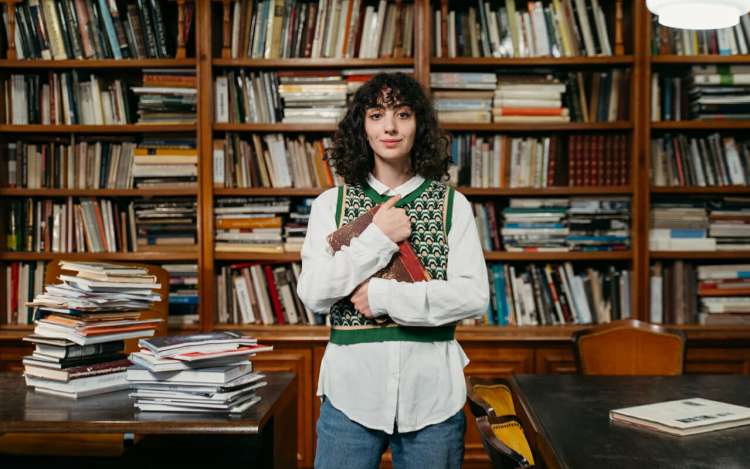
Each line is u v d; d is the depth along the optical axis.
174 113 3.48
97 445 2.43
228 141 3.50
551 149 3.51
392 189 1.68
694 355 3.34
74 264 2.14
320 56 3.50
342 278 1.53
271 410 1.87
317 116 3.48
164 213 3.49
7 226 3.56
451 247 1.63
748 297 3.50
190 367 1.79
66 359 1.98
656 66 3.59
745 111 3.44
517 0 3.63
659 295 3.49
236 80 3.52
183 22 3.48
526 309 3.51
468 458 3.36
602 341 2.78
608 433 1.59
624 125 3.45
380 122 1.62
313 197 3.63
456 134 3.58
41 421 1.72
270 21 3.50
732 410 1.72
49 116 3.55
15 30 3.51
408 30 3.51
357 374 1.55
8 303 3.56
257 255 3.49
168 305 3.18
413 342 1.55
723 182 3.49
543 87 3.48
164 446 2.23
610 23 3.66
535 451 1.43
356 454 1.54
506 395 1.70
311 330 3.43
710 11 2.05
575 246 3.48
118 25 3.49
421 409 1.54
